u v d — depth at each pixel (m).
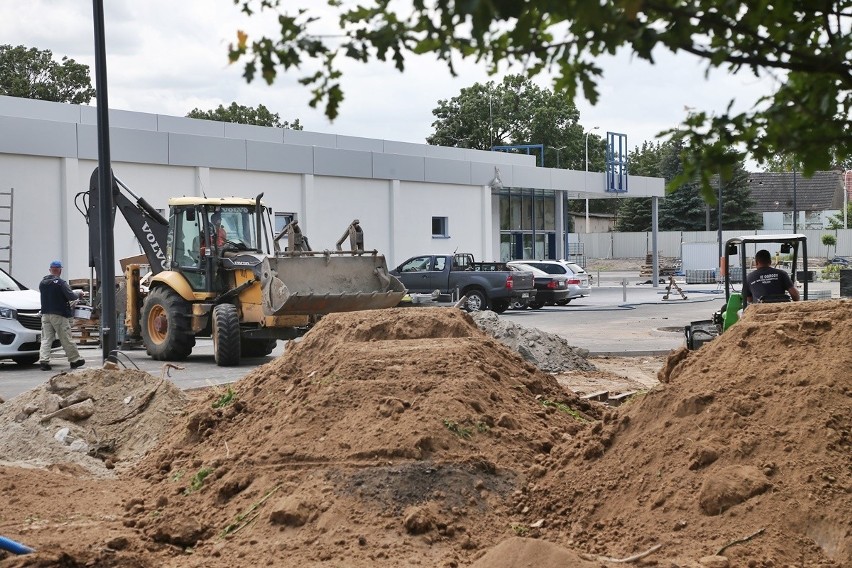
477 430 7.56
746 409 6.42
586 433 7.09
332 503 6.76
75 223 27.64
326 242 35.19
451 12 2.51
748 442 6.15
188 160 30.38
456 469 7.04
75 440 10.06
